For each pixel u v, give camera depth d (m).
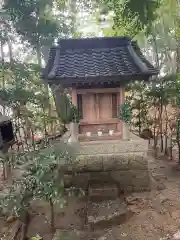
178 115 7.47
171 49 9.29
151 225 3.89
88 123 5.11
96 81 4.52
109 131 5.12
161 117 7.85
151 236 3.62
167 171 6.19
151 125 8.53
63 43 5.49
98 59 5.12
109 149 4.99
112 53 5.32
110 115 5.15
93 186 4.84
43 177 3.42
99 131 5.15
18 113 6.21
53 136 6.87
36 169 3.48
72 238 3.62
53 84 4.64
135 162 5.02
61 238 3.57
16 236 3.78
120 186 5.04
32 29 7.26
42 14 7.32
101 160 5.01
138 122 8.32
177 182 5.47
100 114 5.13
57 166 3.65
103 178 5.04
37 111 6.75
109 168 5.02
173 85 6.84
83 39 5.49
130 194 4.92
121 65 4.83
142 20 3.94
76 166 5.00
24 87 6.03
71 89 4.95
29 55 8.30
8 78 6.08
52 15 7.95
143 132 8.47
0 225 4.05
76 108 4.92
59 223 4.12
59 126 7.51
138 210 4.31
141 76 4.49
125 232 3.77
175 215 4.09
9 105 6.01
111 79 4.49
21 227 3.99
